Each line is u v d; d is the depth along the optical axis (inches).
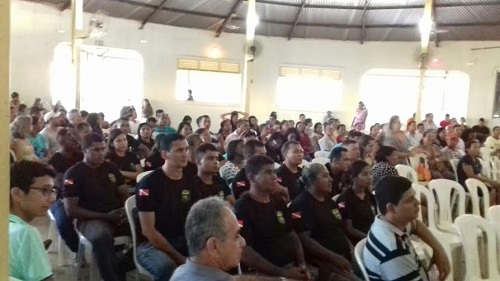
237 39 489.7
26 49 370.3
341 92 505.0
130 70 457.7
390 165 160.2
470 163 253.4
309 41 502.0
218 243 63.5
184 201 119.0
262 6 452.1
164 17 446.9
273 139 258.1
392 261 83.0
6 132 36.2
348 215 132.0
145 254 113.3
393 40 492.7
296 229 120.7
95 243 122.3
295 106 507.5
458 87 488.7
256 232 110.3
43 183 75.2
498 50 463.8
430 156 265.0
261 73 498.6
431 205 161.0
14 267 66.8
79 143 181.3
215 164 131.0
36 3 371.9
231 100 494.3
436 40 485.7
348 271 114.8
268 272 105.7
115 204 140.5
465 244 115.0
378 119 508.4
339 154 158.4
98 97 439.5
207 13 449.7
